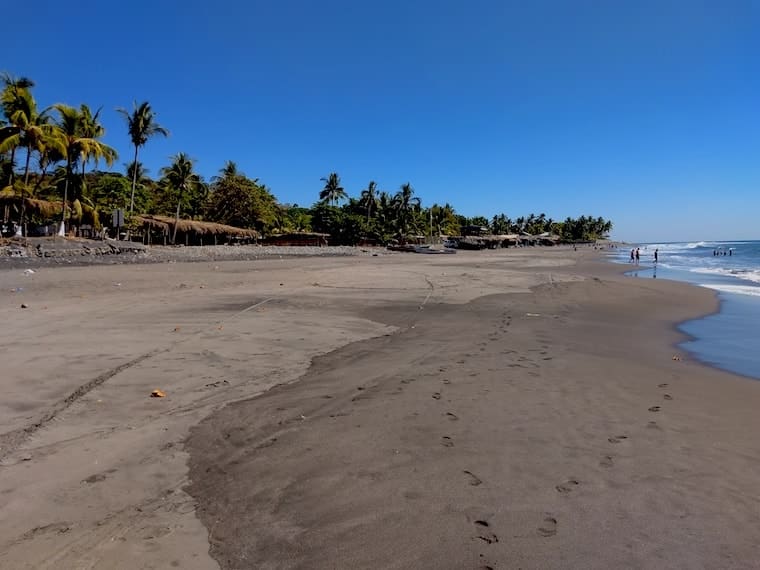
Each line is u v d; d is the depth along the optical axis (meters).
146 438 4.78
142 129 47.84
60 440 4.64
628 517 3.68
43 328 9.24
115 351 7.78
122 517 3.49
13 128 35.28
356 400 6.11
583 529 3.51
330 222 82.38
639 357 9.60
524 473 4.32
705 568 3.12
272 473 4.19
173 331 9.48
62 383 6.18
